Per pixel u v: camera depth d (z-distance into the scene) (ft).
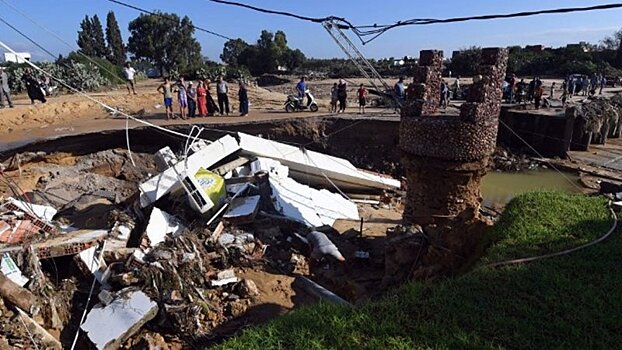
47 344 21.94
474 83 24.41
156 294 25.36
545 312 15.16
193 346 22.86
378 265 32.12
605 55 168.76
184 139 58.90
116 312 23.65
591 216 24.30
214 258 30.86
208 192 37.29
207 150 44.19
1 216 32.12
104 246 29.53
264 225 37.09
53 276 27.71
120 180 51.70
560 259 18.99
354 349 13.50
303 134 64.44
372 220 44.80
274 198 40.52
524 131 73.87
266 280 29.68
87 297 26.40
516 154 72.28
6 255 25.75
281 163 50.06
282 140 64.03
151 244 31.07
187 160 42.73
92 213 39.47
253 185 41.04
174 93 90.07
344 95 73.72
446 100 69.67
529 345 13.48
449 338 13.82
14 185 44.65
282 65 226.17
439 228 25.96
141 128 58.54
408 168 26.96
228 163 45.96
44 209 37.60
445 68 165.17
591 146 77.77
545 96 101.19
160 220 34.12
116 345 22.33
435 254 25.64
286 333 14.69
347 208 46.70
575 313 15.01
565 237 21.44
